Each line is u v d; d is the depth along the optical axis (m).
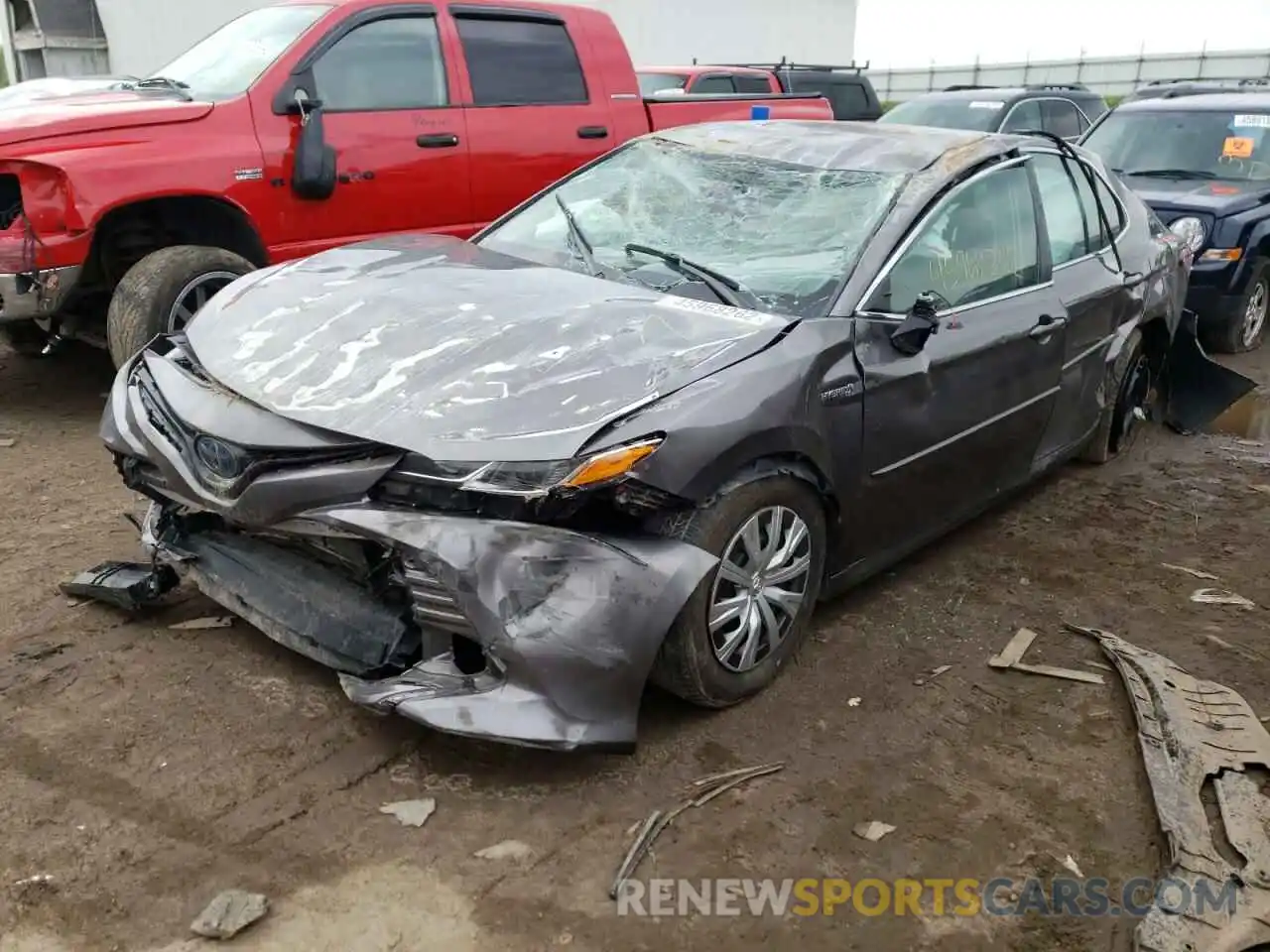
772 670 3.45
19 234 5.28
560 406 2.92
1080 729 3.39
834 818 2.92
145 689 3.32
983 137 4.55
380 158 6.15
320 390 3.10
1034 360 4.41
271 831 2.75
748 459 3.09
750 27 18.84
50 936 2.40
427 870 2.65
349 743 3.12
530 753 3.11
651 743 3.19
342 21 6.07
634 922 2.53
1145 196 8.27
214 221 5.85
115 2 12.81
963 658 3.78
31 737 3.07
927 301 3.60
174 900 2.52
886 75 36.78
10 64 13.02
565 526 2.84
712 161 4.47
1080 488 5.52
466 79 6.53
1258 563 4.70
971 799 3.03
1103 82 35.12
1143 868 2.81
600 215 4.34
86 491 4.90
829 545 3.64
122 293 5.36
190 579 3.92
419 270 3.87
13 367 6.91
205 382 3.34
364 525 2.83
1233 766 3.17
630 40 17.39
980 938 2.56
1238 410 7.07
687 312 3.45
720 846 2.79
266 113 5.79
